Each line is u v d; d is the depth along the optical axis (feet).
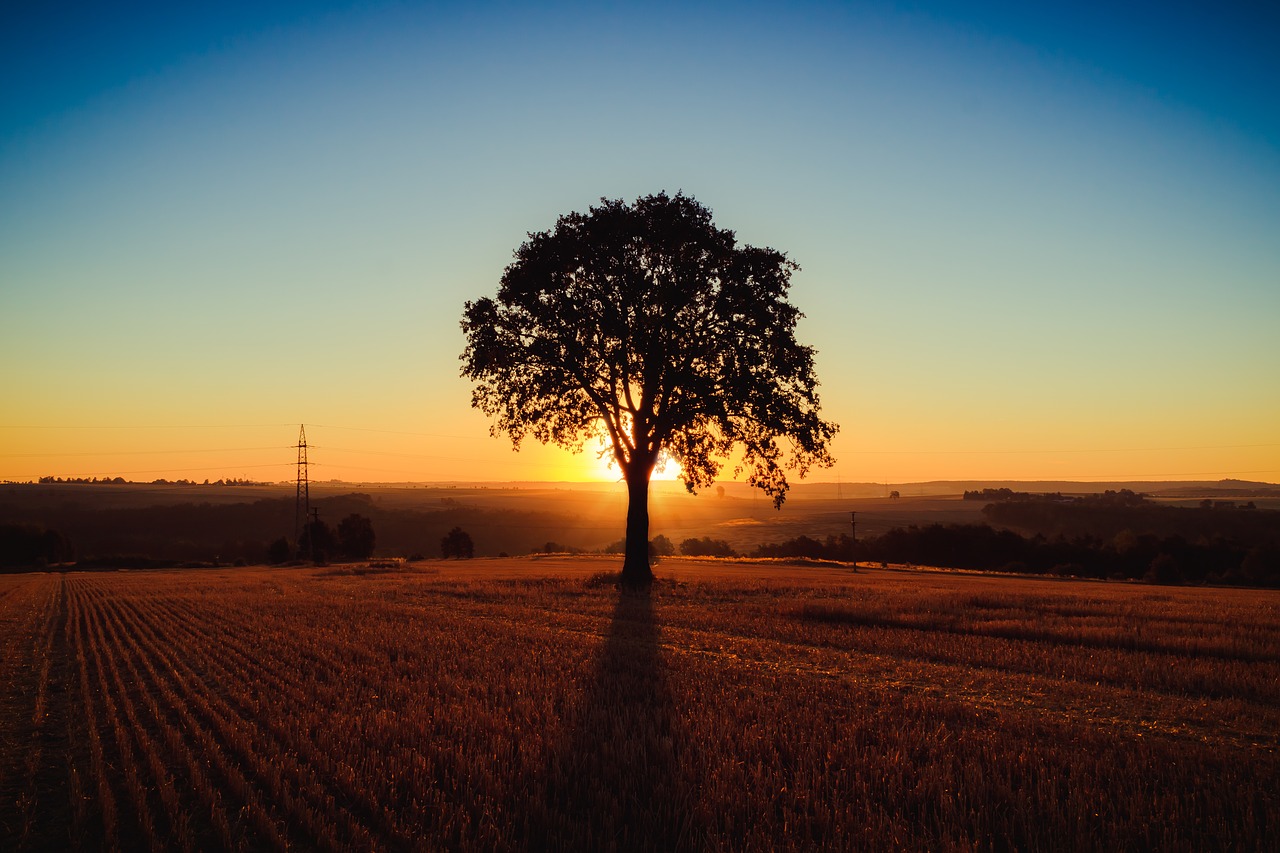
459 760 30.71
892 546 347.36
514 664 53.72
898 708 40.73
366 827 25.57
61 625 91.86
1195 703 43.88
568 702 41.04
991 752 31.68
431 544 488.44
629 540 116.67
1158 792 28.30
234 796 28.96
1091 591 137.28
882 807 26.12
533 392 110.22
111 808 26.71
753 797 26.63
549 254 106.83
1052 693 46.21
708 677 48.65
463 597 111.04
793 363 106.93
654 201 108.27
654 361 107.76
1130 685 49.47
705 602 98.37
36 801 28.84
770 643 64.59
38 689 50.52
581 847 23.48
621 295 106.93
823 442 109.60
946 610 87.81
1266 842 23.49
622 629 73.31
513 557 343.67
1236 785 28.58
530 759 31.09
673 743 33.47
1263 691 46.16
